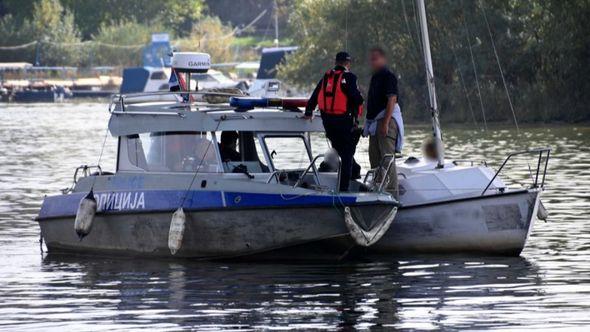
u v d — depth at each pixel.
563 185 90.62
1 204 85.44
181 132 61.50
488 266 58.19
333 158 60.59
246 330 44.84
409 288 52.75
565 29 188.38
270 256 59.34
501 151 127.88
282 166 61.81
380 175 60.91
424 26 67.56
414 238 61.38
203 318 46.94
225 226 58.94
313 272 56.94
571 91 189.25
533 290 51.75
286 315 47.31
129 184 62.16
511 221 60.69
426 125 191.00
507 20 194.12
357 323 45.84
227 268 58.25
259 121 61.00
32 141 163.88
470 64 193.12
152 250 61.00
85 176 64.88
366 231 57.56
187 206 59.47
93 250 63.34
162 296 51.56
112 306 49.59
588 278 54.44
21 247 66.31
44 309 49.16
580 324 45.00
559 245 63.84
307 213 57.53
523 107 189.88
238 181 59.03
